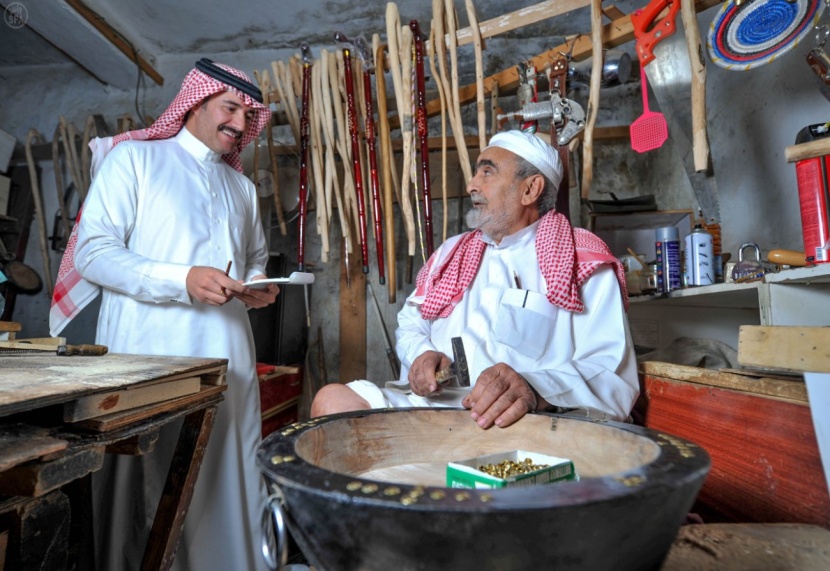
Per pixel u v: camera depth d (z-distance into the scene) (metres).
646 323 2.43
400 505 0.43
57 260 3.54
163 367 1.11
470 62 3.37
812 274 1.36
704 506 1.19
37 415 0.92
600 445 0.81
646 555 0.51
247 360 1.80
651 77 1.81
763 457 0.98
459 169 3.23
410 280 3.14
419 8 3.15
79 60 3.41
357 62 2.43
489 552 0.45
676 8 1.68
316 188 2.39
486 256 1.74
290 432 0.72
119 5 3.21
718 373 1.14
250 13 3.24
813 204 1.37
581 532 0.45
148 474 1.62
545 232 1.63
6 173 3.63
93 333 3.06
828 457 0.69
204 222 1.81
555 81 2.04
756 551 0.68
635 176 3.18
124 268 1.60
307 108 2.41
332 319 3.31
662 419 1.38
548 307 1.54
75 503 1.79
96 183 1.73
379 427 0.89
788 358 0.74
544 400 1.19
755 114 2.42
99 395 0.88
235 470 1.69
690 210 2.50
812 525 0.77
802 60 2.12
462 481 0.70
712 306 2.36
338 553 0.51
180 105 1.82
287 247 3.36
